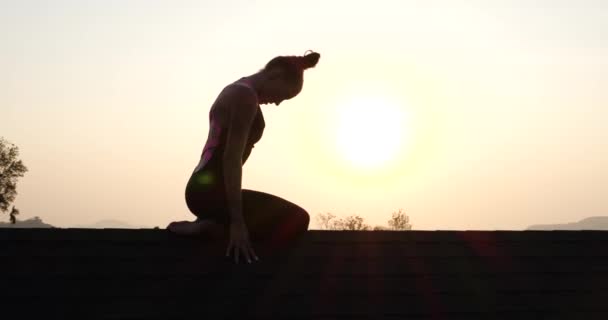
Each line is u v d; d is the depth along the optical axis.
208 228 4.73
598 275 5.12
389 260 4.96
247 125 4.44
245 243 4.49
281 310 4.43
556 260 5.24
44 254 4.63
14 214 58.03
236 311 4.39
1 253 4.60
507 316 4.65
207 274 4.61
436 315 4.57
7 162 59.34
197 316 4.32
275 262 4.75
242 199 4.80
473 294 4.78
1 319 4.13
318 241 5.01
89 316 4.23
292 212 4.90
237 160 4.39
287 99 4.85
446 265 5.01
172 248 4.78
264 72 4.78
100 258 4.64
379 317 4.49
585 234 5.61
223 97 4.58
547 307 4.76
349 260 4.90
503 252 5.25
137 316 4.27
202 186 4.67
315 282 4.66
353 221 47.84
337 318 4.44
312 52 4.91
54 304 4.27
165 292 4.45
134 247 4.77
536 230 5.57
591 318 4.70
